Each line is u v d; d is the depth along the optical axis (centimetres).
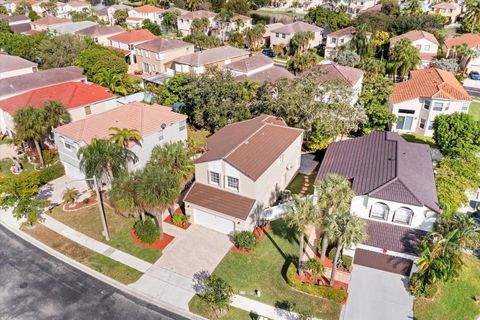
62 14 14262
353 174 3294
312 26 9975
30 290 2830
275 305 2666
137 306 2688
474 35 8312
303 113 4553
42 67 7581
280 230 3403
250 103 5106
